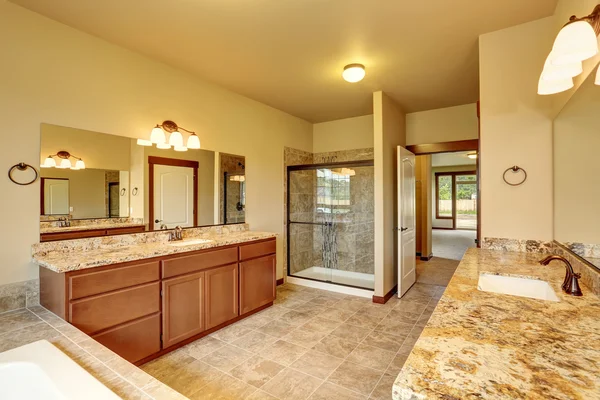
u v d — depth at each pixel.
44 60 2.17
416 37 2.47
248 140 3.93
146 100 2.80
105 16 2.17
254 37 2.46
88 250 2.35
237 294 3.05
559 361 0.83
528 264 1.95
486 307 1.26
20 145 2.06
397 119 4.18
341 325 3.00
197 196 3.29
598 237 1.60
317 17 2.19
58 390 1.05
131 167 2.70
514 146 2.30
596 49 1.22
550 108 2.19
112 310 2.04
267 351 2.49
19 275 2.04
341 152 5.00
